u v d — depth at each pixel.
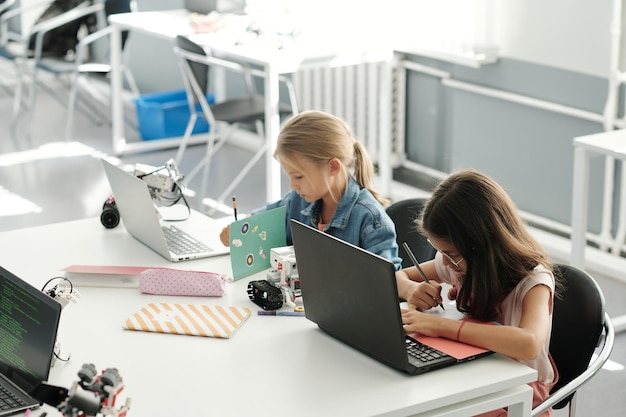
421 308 2.24
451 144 4.86
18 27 8.48
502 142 4.54
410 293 2.28
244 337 2.14
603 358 2.15
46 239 2.81
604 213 4.08
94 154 5.98
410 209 2.76
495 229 2.04
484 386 1.89
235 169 5.65
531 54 4.29
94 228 2.91
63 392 1.83
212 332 2.15
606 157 4.01
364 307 1.98
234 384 1.92
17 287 1.96
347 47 4.54
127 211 2.73
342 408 1.82
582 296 2.23
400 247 2.77
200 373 1.97
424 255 2.73
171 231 2.82
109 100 7.30
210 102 6.04
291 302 2.33
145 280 2.39
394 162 5.18
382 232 2.48
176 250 2.66
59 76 8.01
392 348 1.94
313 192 2.45
